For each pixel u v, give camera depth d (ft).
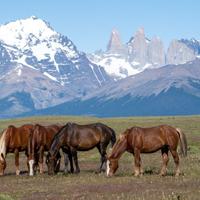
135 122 343.05
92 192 86.94
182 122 328.08
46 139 117.80
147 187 89.51
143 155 163.53
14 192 89.86
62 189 91.25
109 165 106.22
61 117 422.41
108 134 115.96
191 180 95.81
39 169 121.90
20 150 118.73
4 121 382.42
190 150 171.83
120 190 87.56
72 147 113.09
